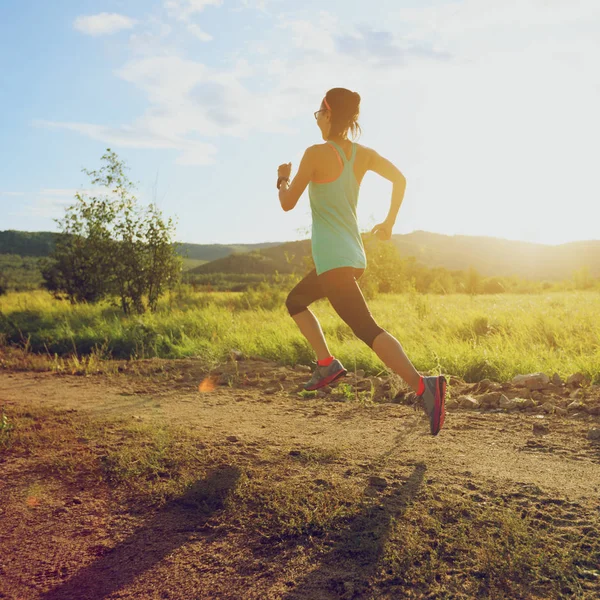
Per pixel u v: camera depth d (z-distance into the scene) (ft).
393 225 10.27
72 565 7.16
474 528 7.53
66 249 52.03
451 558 6.85
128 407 15.88
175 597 6.43
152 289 47.11
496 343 23.13
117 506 8.77
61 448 11.41
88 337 33.17
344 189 9.83
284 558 7.10
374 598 6.19
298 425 13.50
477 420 13.61
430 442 11.73
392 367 9.28
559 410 14.12
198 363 24.23
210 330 32.76
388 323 31.71
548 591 6.13
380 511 8.11
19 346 32.40
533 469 9.90
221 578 6.75
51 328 37.99
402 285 68.44
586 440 11.71
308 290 10.77
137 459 10.50
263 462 10.36
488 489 8.88
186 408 15.75
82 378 21.49
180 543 7.61
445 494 8.65
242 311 44.70
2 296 63.52
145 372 22.45
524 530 7.34
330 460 10.43
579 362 19.02
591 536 7.24
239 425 13.47
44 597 6.51
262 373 21.40
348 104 10.10
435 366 20.80
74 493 9.29
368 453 10.92
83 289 51.67
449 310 35.91
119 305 48.19
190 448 11.12
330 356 11.07
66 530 8.07
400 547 7.12
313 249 9.87
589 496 8.57
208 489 9.09
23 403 16.42
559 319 29.55
